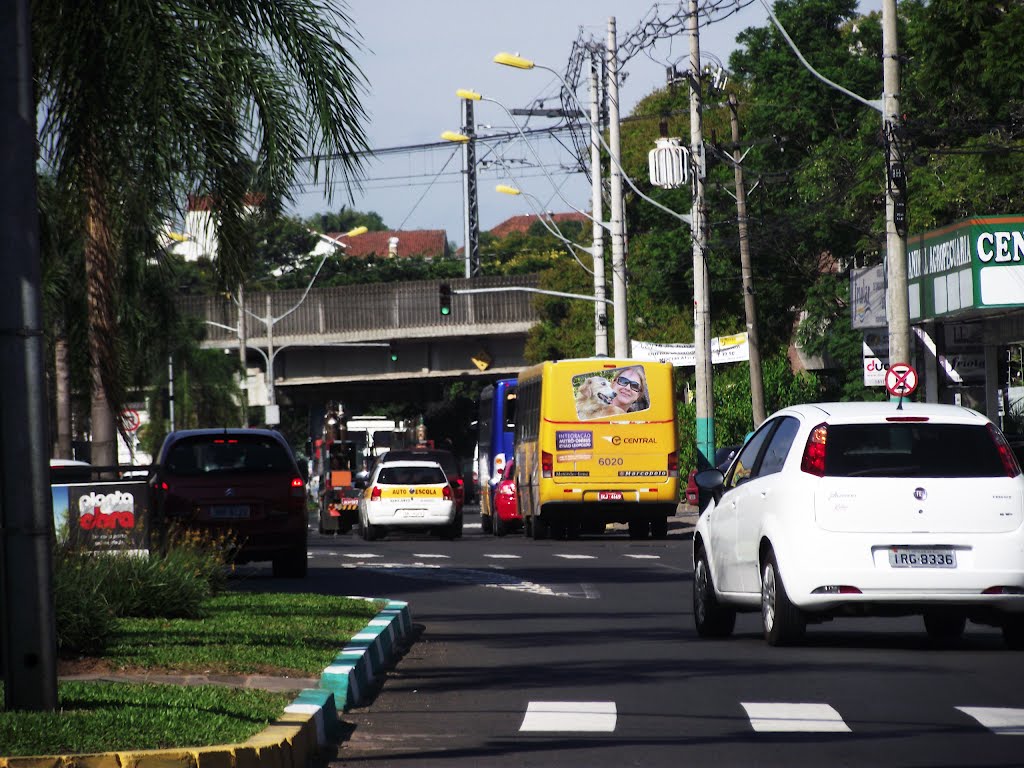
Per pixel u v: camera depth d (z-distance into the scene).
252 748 21.27
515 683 33.00
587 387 97.69
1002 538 36.19
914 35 79.50
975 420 37.31
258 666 31.09
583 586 60.84
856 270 117.50
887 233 80.56
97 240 41.50
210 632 36.66
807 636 42.12
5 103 24.53
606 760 24.14
